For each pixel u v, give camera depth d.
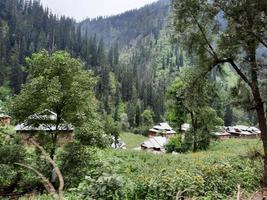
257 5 15.41
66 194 11.74
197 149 42.41
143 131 124.56
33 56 22.36
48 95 20.89
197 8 17.56
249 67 16.95
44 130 22.48
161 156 28.78
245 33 15.75
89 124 22.06
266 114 17.83
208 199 12.30
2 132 22.31
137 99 163.12
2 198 17.09
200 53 18.86
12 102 22.05
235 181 15.25
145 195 11.91
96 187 9.16
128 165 22.55
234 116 117.25
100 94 157.75
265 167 16.98
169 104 43.78
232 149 32.06
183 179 13.13
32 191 17.98
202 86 19.73
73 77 22.52
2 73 131.25
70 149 20.97
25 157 21.28
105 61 194.38
